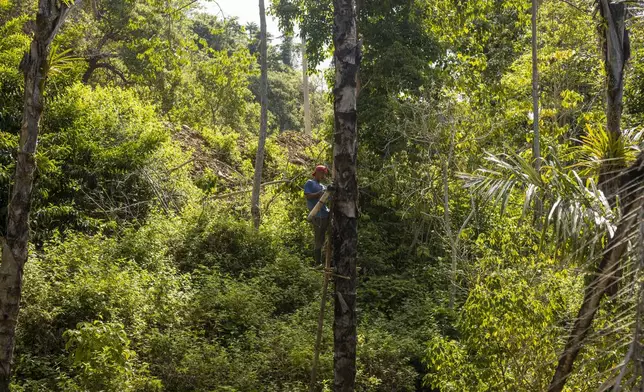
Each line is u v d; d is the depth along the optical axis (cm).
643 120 1836
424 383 983
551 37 2441
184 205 1772
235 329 1248
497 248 1194
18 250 808
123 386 924
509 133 1956
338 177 858
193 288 1345
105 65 3091
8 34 1661
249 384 1069
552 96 2145
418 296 1579
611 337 627
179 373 1055
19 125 1396
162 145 1845
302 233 1783
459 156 1734
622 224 586
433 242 1800
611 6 1039
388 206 1828
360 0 1931
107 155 1569
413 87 1936
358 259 1709
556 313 842
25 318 1028
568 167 752
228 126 3169
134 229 1484
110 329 932
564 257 718
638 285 403
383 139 1953
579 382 719
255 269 1512
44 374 979
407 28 1983
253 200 1720
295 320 1320
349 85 857
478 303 863
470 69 1847
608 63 1052
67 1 827
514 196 1333
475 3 1614
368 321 1451
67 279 1141
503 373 825
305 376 1146
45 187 1380
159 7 1877
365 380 1182
